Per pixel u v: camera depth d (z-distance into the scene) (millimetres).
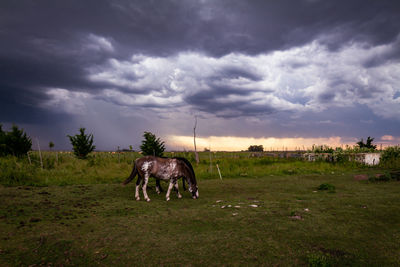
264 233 5148
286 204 7906
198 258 4004
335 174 17375
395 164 21734
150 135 23219
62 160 19641
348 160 23875
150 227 5590
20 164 14320
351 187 11469
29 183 11430
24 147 19438
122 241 4715
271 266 3723
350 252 4207
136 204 8078
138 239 4828
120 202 8359
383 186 11602
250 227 5543
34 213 6590
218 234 5109
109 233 5156
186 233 5188
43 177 12953
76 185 11758
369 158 23844
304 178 15352
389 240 4754
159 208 7516
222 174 16891
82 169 16188
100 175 14719
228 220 6113
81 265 3742
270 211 6965
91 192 10094
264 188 11664
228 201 8531
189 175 9234
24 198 8398
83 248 4359
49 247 4352
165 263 3828
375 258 3984
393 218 6211
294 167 21000
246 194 10117
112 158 24125
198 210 7211
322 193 10039
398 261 3883
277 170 19016
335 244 4559
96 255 4090
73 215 6547
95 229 5406
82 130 24547
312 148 30906
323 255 4066
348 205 7652
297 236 4965
